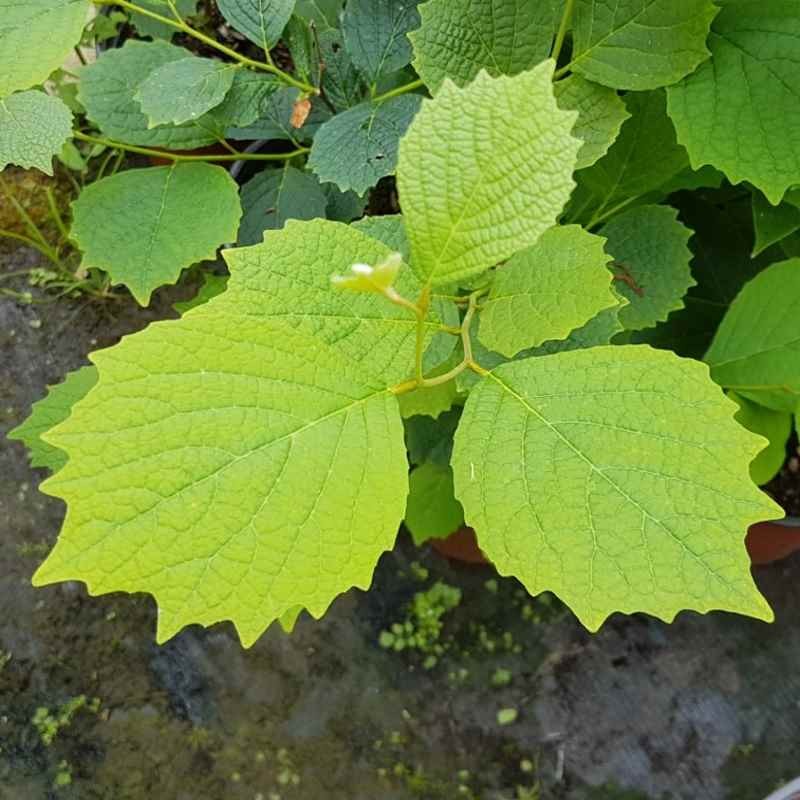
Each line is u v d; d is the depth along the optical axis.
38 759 0.81
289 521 0.26
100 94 0.53
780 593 0.87
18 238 0.95
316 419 0.27
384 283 0.24
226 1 0.48
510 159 0.25
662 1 0.42
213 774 0.81
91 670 0.84
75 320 0.97
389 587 0.88
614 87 0.43
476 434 0.29
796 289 0.52
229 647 0.85
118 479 0.25
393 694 0.84
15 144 0.47
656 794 0.81
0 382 0.95
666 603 0.26
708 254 0.67
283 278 0.29
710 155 0.44
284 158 0.60
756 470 0.57
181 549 0.25
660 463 0.27
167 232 0.51
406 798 0.80
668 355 0.28
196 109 0.47
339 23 0.58
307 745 0.82
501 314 0.33
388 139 0.47
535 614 0.87
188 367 0.26
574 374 0.29
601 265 0.32
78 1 0.45
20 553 0.88
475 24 0.40
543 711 0.83
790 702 0.84
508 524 0.27
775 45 0.44
